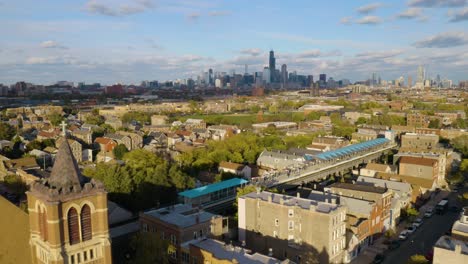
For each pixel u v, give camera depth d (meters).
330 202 106.62
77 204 46.22
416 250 101.06
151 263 79.94
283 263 72.50
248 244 101.56
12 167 160.38
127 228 113.94
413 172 154.75
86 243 47.69
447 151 183.88
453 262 71.81
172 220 92.88
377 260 95.31
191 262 82.88
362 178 138.00
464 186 160.12
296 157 185.00
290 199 99.56
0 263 58.53
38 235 48.12
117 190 124.94
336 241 90.12
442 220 122.19
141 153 161.00
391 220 117.31
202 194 124.69
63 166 46.44
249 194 106.19
